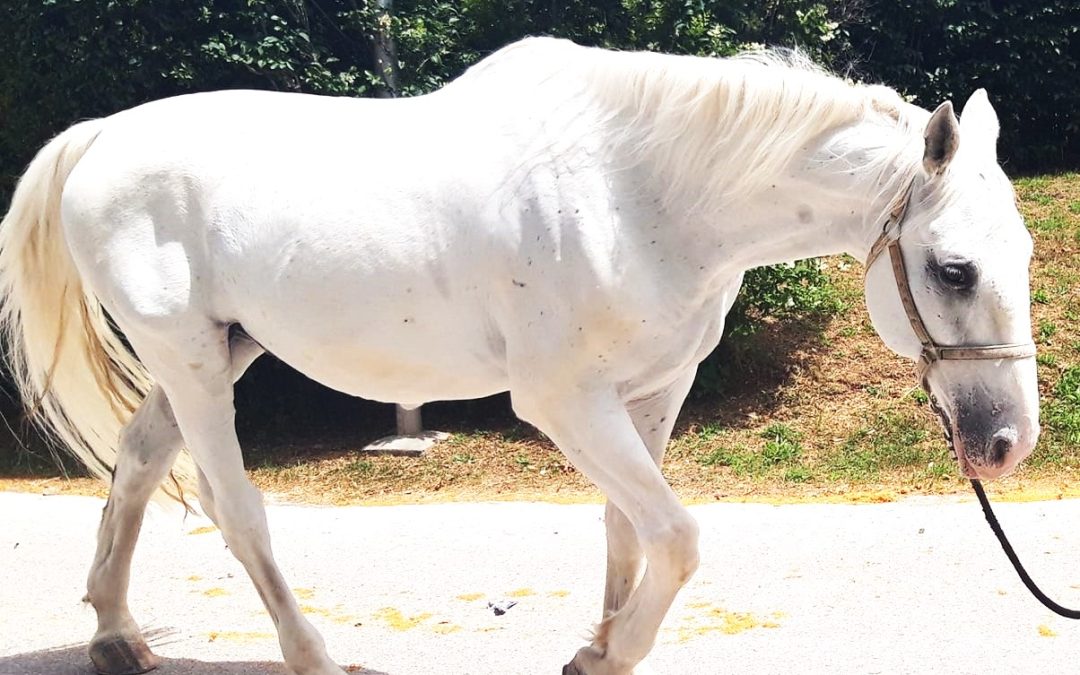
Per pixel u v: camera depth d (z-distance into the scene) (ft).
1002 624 12.16
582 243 8.72
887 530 16.05
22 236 11.38
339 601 14.17
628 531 10.17
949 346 8.17
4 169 25.68
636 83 8.96
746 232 8.96
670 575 9.01
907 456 20.18
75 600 14.42
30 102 24.68
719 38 24.84
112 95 23.95
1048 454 19.77
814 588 13.73
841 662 11.30
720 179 8.74
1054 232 27.63
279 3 25.03
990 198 8.04
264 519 10.44
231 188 10.04
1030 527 15.76
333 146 9.91
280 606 10.30
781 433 21.91
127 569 11.69
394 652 12.17
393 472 22.29
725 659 11.51
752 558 15.06
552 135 9.11
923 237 8.17
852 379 23.44
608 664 9.67
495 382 9.72
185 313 10.14
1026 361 8.05
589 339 8.84
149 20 24.03
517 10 25.79
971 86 34.01
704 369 23.36
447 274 9.26
